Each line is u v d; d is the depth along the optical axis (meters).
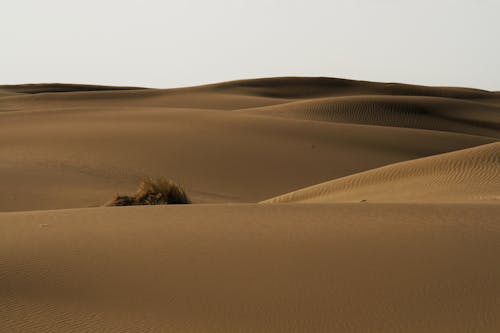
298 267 8.45
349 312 6.76
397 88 147.88
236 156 43.69
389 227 10.67
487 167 24.48
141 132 48.69
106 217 12.53
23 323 6.54
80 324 6.52
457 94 144.25
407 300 7.00
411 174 26.14
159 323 6.57
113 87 186.25
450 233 9.99
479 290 7.16
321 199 25.00
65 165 38.09
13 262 8.77
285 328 6.39
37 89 175.12
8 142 44.97
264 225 11.24
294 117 79.94
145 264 8.77
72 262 8.84
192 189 35.41
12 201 25.33
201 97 123.69
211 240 10.08
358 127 56.88
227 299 7.33
